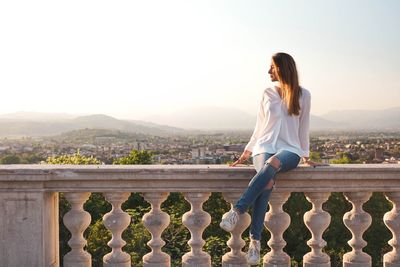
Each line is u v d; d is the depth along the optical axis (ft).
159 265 16.37
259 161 15.89
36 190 16.06
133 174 16.06
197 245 16.44
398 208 16.51
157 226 16.31
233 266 16.49
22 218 16.11
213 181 16.31
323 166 16.35
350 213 16.61
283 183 16.37
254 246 15.58
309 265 16.44
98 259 41.01
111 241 16.44
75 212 16.44
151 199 16.30
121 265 16.35
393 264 16.43
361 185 16.31
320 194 16.38
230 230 15.30
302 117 16.35
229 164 17.16
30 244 16.14
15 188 16.07
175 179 16.19
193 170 16.11
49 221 16.65
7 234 16.16
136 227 34.37
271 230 16.46
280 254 16.55
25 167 16.30
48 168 16.06
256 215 15.65
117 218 16.30
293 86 16.01
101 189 16.22
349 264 16.56
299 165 16.57
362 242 16.53
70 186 16.24
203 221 16.37
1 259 16.20
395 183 16.29
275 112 16.20
